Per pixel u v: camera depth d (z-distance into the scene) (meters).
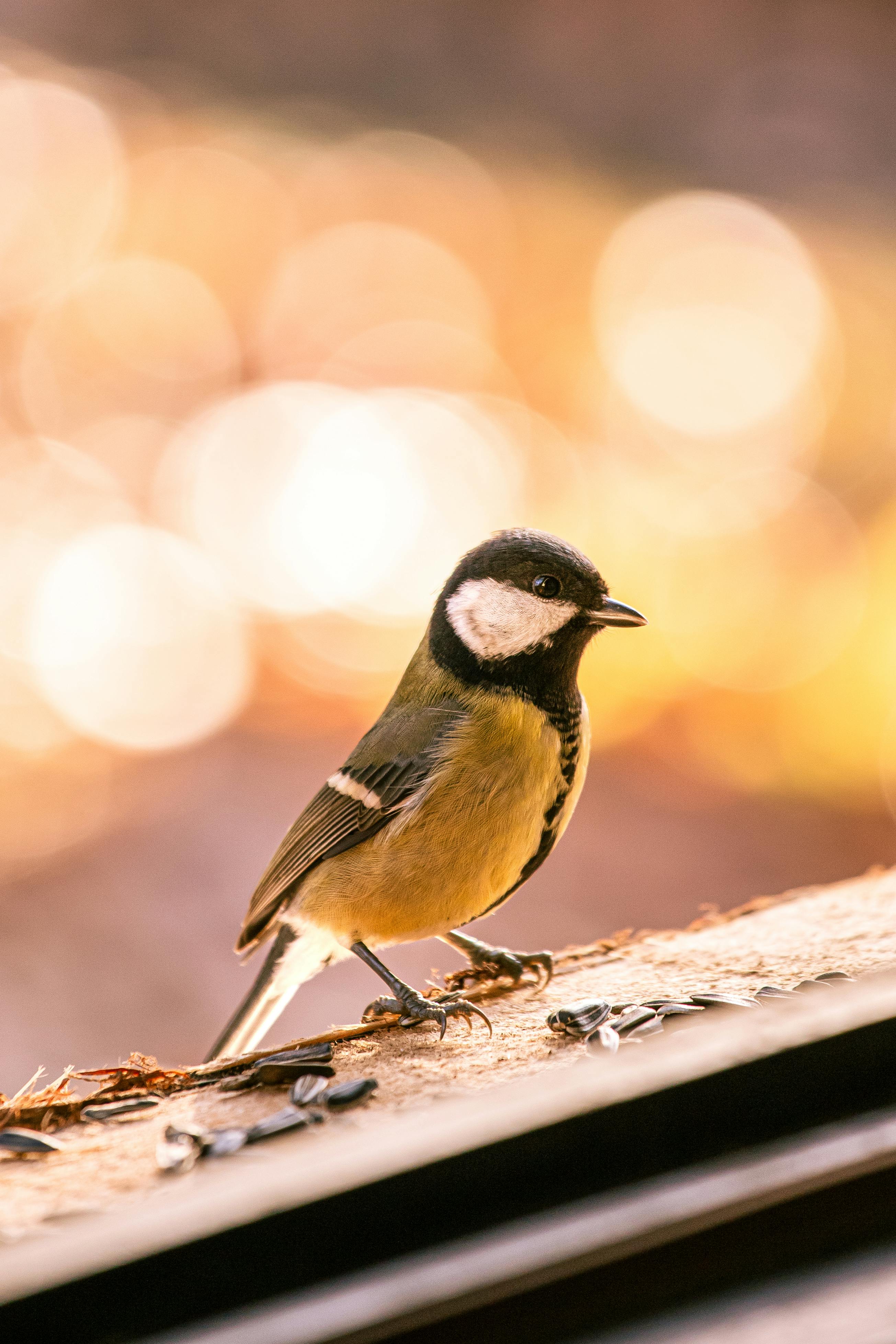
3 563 3.78
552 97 4.64
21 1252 1.81
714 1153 1.82
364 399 4.46
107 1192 1.84
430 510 4.04
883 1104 1.82
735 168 4.57
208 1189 1.82
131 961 2.41
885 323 4.42
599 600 1.95
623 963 1.93
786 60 4.48
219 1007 2.28
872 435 4.24
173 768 3.22
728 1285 1.74
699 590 3.79
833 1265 1.75
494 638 1.95
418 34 4.65
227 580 3.89
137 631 3.67
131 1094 1.88
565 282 4.73
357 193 4.96
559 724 1.95
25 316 4.41
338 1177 1.81
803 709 3.44
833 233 4.53
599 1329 1.69
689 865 2.84
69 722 3.39
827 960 1.92
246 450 4.20
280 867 1.97
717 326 4.52
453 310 4.72
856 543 3.89
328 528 3.98
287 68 4.76
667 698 3.58
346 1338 1.65
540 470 4.21
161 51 4.80
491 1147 1.81
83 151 4.67
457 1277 1.72
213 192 4.75
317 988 2.44
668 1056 1.82
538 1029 1.90
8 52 4.82
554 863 2.85
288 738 3.44
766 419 4.30
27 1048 2.15
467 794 1.94
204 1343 1.65
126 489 4.03
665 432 4.31
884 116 4.47
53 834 2.89
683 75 4.54
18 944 2.44
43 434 4.15
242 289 4.67
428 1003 1.91
